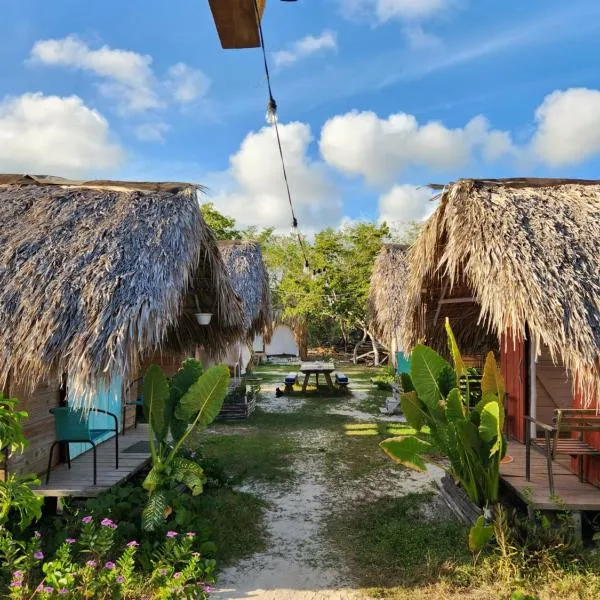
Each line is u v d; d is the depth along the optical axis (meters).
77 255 5.18
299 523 5.78
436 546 4.93
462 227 5.52
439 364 5.49
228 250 14.30
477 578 4.30
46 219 5.80
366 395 16.25
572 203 5.74
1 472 5.36
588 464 5.47
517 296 4.73
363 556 4.88
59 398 6.38
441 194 5.97
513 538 4.63
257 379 20.67
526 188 6.02
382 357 27.09
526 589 4.07
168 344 9.14
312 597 4.19
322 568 4.69
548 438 5.03
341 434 10.48
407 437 5.41
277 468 7.95
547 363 7.32
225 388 5.45
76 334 4.55
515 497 5.67
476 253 5.25
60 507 5.34
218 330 8.73
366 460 8.41
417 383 5.47
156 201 6.00
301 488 7.04
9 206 6.14
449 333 5.64
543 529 4.65
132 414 8.78
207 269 6.98
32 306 4.79
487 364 5.36
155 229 5.60
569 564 4.36
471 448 5.09
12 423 4.11
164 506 4.90
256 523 5.77
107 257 5.14
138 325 4.60
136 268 5.07
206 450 9.05
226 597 4.21
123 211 5.82
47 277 5.01
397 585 4.34
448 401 5.23
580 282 4.79
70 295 4.81
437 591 4.18
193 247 5.91
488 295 5.00
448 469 6.27
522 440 7.45
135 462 6.46
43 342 4.54
